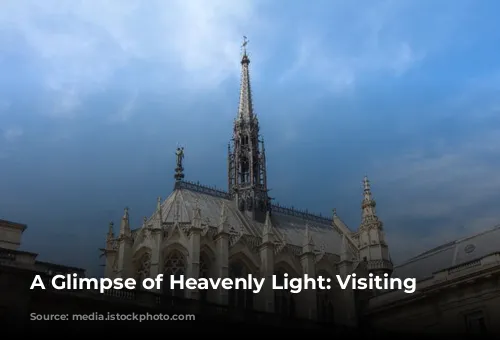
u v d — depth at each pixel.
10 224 55.00
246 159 84.75
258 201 81.69
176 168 77.69
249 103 89.38
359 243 85.00
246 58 94.44
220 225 65.44
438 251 73.50
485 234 68.00
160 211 63.81
